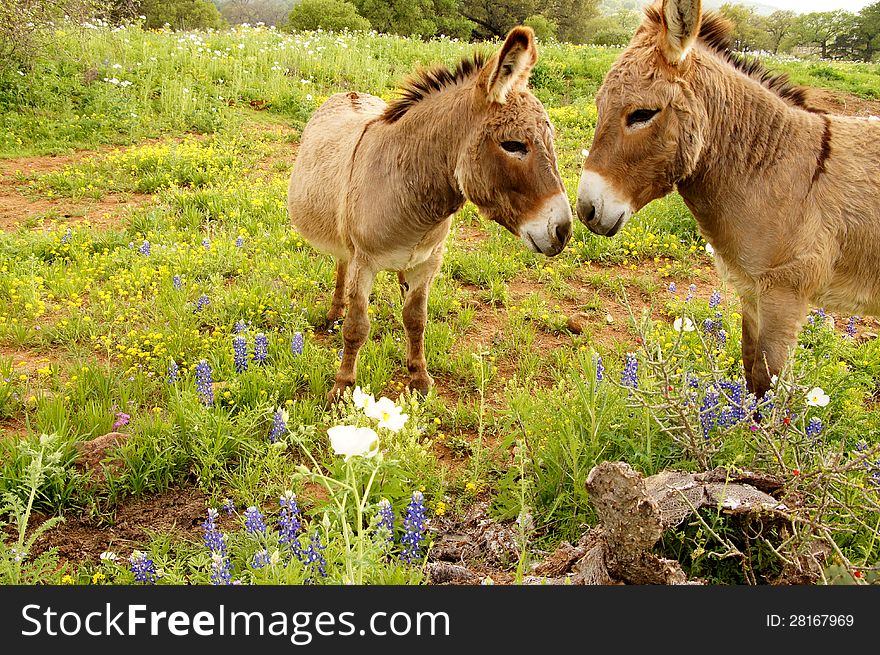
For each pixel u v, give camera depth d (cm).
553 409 351
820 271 327
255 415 371
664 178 320
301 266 618
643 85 306
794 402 287
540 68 1509
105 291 553
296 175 489
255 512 258
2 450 344
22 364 450
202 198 779
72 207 793
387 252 395
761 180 326
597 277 611
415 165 371
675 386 298
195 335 475
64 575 276
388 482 291
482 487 330
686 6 292
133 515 320
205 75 1317
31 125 1052
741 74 338
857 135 331
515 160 327
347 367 419
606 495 230
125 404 395
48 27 1253
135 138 1058
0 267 593
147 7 4931
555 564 262
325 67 1467
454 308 554
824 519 267
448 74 379
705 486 264
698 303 552
